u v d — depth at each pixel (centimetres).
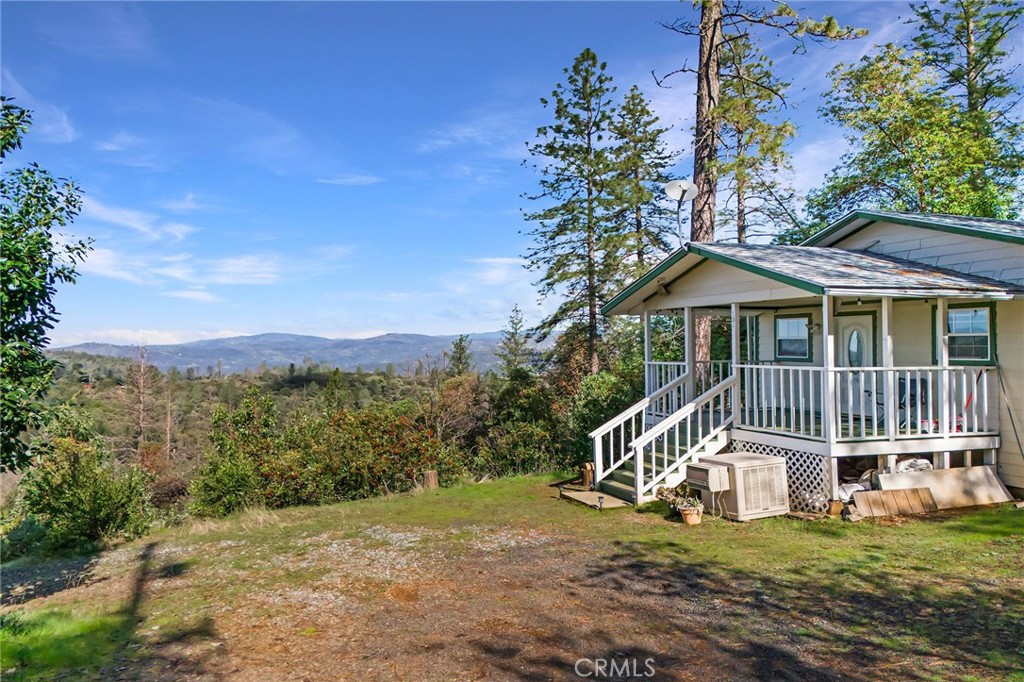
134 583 799
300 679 473
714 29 1578
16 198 764
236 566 830
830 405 905
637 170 2706
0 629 622
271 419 1973
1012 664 444
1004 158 2495
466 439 2655
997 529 800
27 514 1340
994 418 986
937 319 996
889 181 2530
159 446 3238
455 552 820
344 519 1101
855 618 545
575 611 593
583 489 1180
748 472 916
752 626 538
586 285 2650
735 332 1121
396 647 528
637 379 2097
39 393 781
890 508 895
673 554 759
